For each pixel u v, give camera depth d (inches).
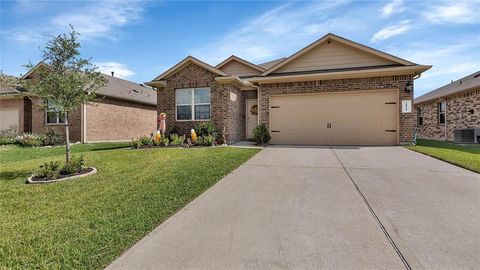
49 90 261.6
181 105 532.1
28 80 272.5
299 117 479.2
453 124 613.9
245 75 654.5
